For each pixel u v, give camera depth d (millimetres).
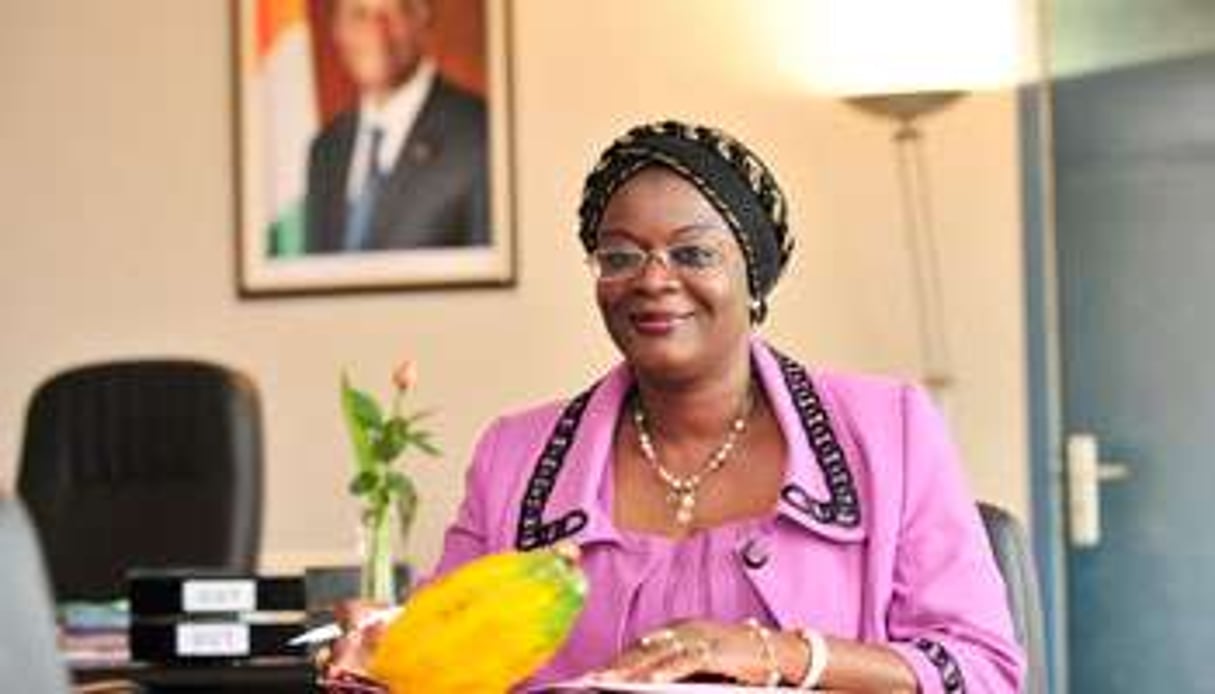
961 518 2000
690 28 5391
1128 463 5117
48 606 1139
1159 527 5090
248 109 5684
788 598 1938
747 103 5355
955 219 5258
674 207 1940
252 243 5676
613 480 2051
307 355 5645
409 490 2738
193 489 4328
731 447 2037
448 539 2105
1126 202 5133
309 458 5633
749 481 2021
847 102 5277
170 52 5730
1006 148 5223
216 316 5703
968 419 5242
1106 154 5145
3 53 5766
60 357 5770
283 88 5672
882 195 5297
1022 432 5207
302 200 5656
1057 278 5176
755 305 2014
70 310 5770
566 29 5465
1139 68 5125
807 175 5324
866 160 5305
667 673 1707
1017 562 2285
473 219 5535
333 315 5633
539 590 1569
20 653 1114
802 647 1776
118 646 2926
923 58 5211
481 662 1562
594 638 1956
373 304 5605
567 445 2072
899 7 5242
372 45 5609
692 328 1973
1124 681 5090
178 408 4367
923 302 5270
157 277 5730
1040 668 2264
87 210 5750
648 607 1952
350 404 2713
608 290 1977
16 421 5762
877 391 2064
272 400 5656
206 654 2762
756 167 1976
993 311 5230
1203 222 5078
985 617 1951
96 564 4309
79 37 5750
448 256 5559
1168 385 5105
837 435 2033
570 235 5473
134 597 2779
